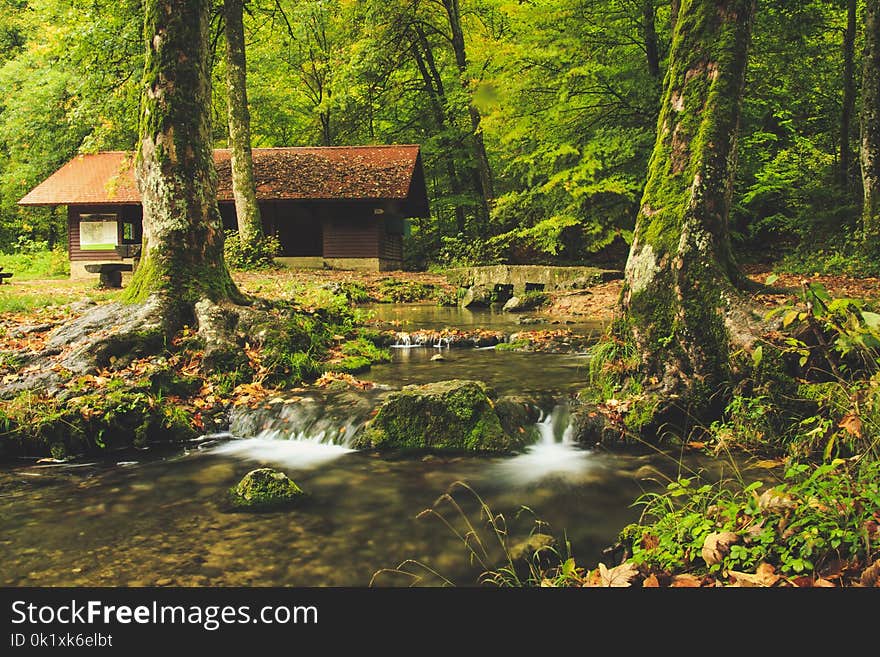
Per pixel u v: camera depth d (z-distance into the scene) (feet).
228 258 63.05
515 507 12.26
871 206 44.93
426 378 21.70
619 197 53.57
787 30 50.21
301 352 22.48
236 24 61.52
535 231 58.08
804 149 61.21
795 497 9.07
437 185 107.45
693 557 8.80
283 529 11.44
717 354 16.39
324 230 81.82
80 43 52.11
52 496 13.29
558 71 54.34
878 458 10.23
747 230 66.39
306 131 112.68
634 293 17.84
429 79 93.30
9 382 18.06
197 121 23.26
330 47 95.35
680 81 17.94
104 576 9.77
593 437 15.99
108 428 16.62
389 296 51.70
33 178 97.25
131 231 86.63
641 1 52.26
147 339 20.56
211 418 18.51
